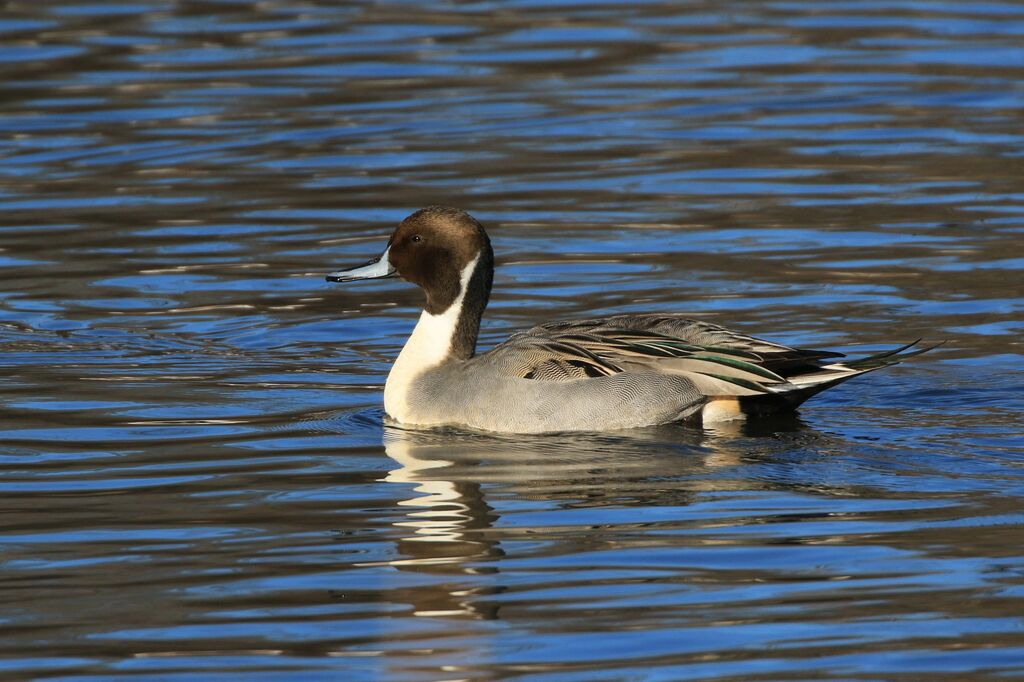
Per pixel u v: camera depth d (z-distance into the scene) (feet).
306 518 34.88
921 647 27.76
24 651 28.32
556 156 71.41
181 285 56.29
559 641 28.35
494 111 78.48
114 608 30.12
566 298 54.03
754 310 52.16
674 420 41.73
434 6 100.07
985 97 79.20
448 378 43.37
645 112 78.07
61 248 60.23
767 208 63.67
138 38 91.71
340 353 49.90
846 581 30.71
